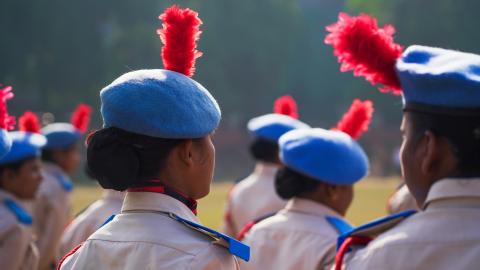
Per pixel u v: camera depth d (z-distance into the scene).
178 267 5.08
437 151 4.64
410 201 8.64
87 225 10.78
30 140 12.16
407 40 108.62
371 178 87.00
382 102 117.88
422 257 4.54
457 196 4.59
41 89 95.44
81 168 74.88
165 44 5.52
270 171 13.43
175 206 5.39
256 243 8.77
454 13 106.19
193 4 103.69
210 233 5.30
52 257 16.59
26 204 15.70
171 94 5.18
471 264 4.40
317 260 8.28
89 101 96.25
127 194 5.54
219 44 106.75
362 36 5.03
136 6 97.38
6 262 9.95
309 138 8.75
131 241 5.27
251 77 112.44
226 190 61.62
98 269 5.32
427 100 4.64
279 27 114.38
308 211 8.71
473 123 4.53
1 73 90.62
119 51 95.25
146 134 5.19
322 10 156.75
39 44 91.94
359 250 5.07
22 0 88.75
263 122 13.72
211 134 5.52
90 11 94.25
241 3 109.38
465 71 4.50
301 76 142.50
